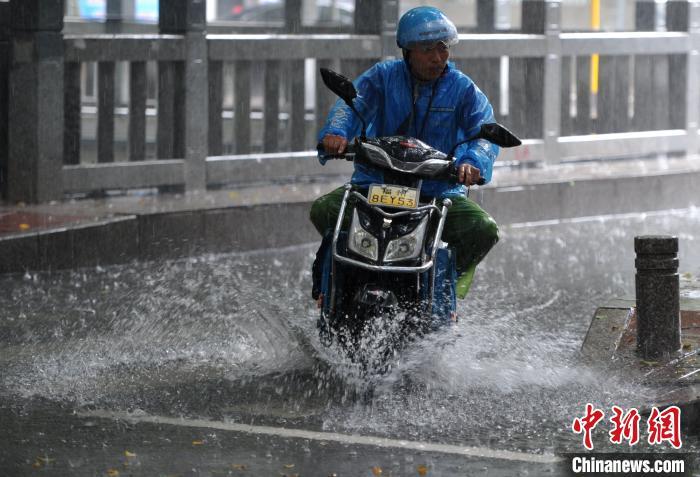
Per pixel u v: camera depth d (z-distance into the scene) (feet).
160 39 96.73
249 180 102.83
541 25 116.98
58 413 47.14
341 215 49.26
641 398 48.29
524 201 107.45
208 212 90.58
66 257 81.61
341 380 50.67
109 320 64.90
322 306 50.62
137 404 48.52
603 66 122.31
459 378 51.47
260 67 179.32
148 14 220.02
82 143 149.28
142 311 67.26
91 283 76.64
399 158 49.16
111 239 84.43
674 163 125.08
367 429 45.32
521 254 91.15
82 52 93.35
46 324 63.98
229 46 100.53
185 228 89.15
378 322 48.14
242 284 76.69
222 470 40.45
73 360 55.77
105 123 95.81
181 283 76.89
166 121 99.19
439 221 49.55
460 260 52.42
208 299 71.10
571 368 53.06
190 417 46.78
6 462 41.06
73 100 94.63
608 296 75.56
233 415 47.06
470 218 51.34
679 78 127.03
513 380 51.42
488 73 114.32
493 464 41.42
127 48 95.14
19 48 91.25
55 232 80.84
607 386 50.01
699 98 128.06
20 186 92.32
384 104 53.06
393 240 48.39
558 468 41.14
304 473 40.22
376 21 107.45
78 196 96.73
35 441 43.45
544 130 117.91
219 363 55.21
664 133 125.80
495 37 112.88
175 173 98.63
